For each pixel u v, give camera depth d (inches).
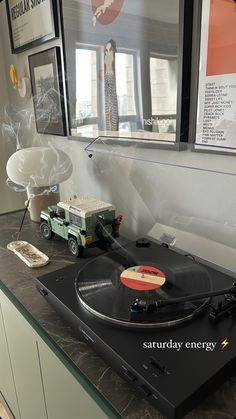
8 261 44.1
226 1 29.6
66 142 60.9
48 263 42.9
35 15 57.9
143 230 48.1
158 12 36.0
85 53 49.4
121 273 31.7
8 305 37.6
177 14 33.7
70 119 57.0
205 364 21.5
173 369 21.2
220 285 29.5
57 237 51.1
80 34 49.3
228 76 31.4
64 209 45.5
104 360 25.1
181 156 38.8
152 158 42.7
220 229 37.1
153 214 45.8
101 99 48.7
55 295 29.9
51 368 30.5
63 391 29.5
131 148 45.3
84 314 26.9
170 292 28.1
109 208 43.8
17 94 74.1
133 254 36.2
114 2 41.4
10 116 79.1
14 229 55.4
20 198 80.6
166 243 41.3
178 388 19.8
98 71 47.8
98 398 23.5
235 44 30.0
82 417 27.2
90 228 42.3
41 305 34.2
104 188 53.9
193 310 25.8
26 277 39.9
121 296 28.0
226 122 32.8
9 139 80.0
